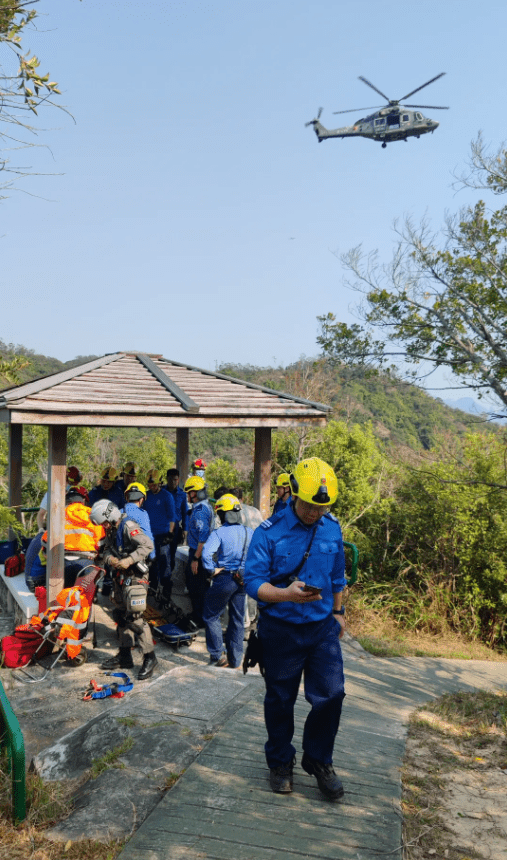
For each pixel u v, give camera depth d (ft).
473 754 13.88
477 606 36.35
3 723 12.41
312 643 10.43
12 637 19.92
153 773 11.51
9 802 10.68
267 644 10.45
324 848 9.19
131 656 20.43
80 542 22.20
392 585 38.91
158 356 31.73
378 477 47.60
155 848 9.15
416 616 35.35
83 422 21.68
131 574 19.16
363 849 9.19
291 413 26.37
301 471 10.30
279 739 10.69
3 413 21.34
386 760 12.76
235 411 24.84
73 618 19.60
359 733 14.75
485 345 35.35
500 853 9.40
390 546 42.73
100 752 12.67
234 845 9.22
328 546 10.48
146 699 15.33
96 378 25.43
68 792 11.46
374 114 73.87
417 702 19.61
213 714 14.34
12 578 27.32
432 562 40.47
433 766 12.84
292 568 10.32
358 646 27.86
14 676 19.20
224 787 10.82
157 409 22.95
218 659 20.27
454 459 43.83
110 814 10.27
